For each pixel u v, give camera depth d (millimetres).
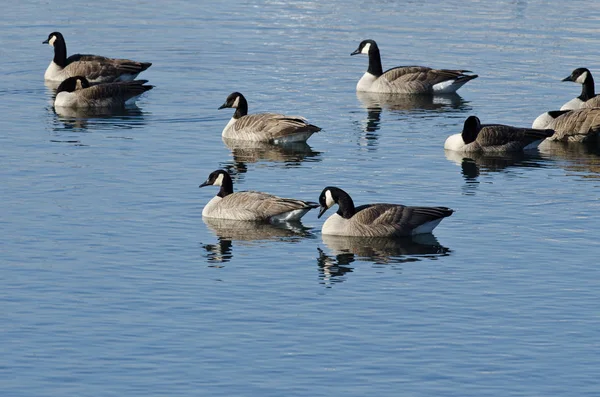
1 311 21453
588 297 22516
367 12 62938
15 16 60219
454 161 34875
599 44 54656
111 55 51438
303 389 18219
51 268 23969
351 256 25188
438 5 65688
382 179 32188
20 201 29219
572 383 18594
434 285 23203
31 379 18547
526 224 27812
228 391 18125
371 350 19766
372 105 43719
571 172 33719
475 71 49375
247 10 63375
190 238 26391
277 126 36812
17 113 41312
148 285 23000
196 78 47375
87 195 29953
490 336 20453
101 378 18594
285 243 26188
